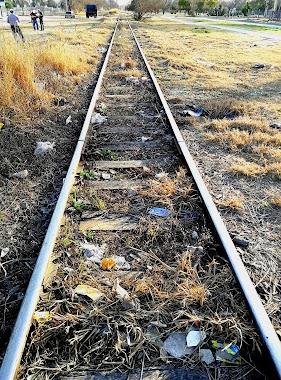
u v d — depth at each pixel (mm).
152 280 2492
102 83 8469
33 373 1920
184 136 5297
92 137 5160
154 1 45188
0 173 4211
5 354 1866
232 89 8195
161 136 5281
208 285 2473
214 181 3965
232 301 2318
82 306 2293
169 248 2887
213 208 3189
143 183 3893
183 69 10586
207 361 1986
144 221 3201
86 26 31016
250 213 3363
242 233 3057
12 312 2348
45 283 2445
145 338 2096
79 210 3381
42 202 3643
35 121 5504
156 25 36719
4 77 5637
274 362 1791
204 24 40094
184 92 7891
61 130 5539
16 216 3391
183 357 2016
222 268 2635
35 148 4840
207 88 8234
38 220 3348
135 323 2182
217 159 4527
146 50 14484
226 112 6398
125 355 2012
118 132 5414
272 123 5789
